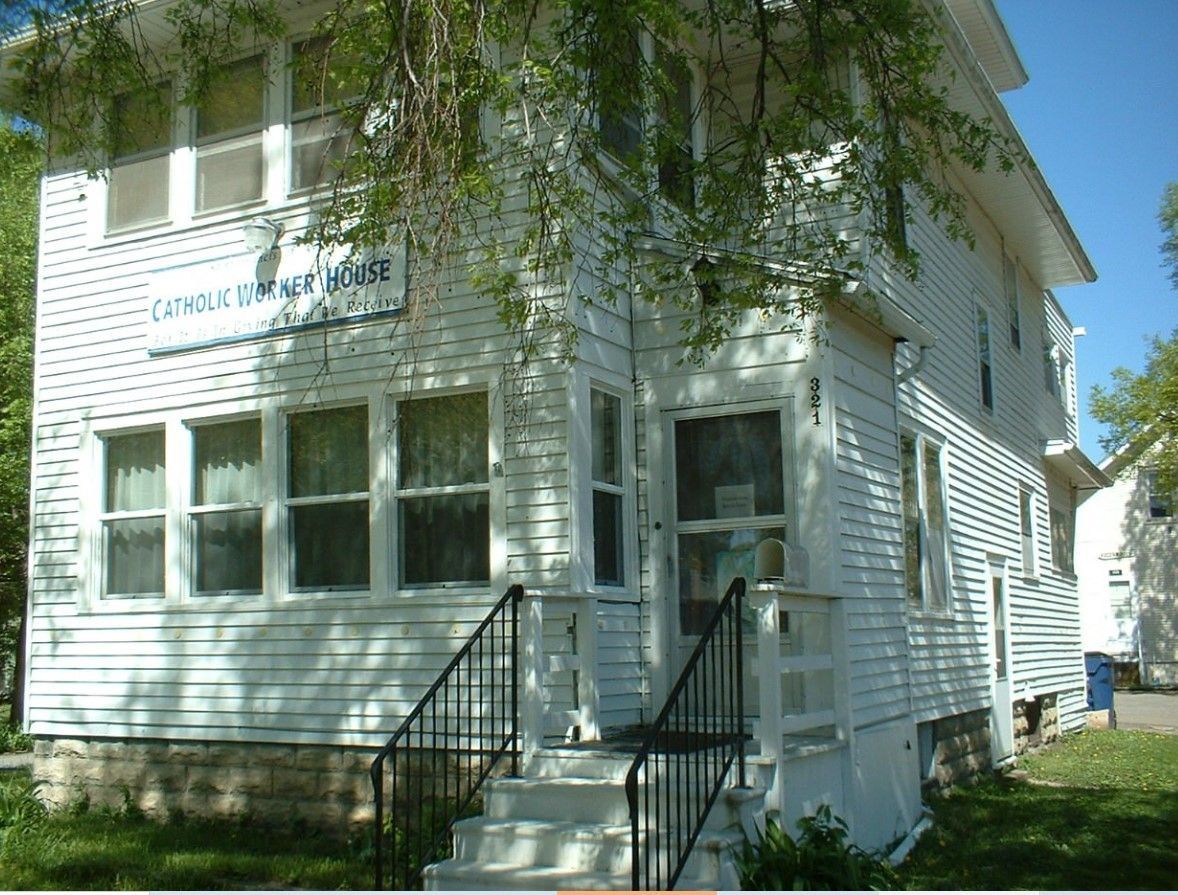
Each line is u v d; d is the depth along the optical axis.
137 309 11.34
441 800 9.28
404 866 8.05
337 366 10.25
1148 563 36.84
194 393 10.94
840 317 9.99
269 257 10.73
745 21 9.95
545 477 9.27
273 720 10.17
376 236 8.64
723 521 9.71
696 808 7.09
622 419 9.98
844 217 10.98
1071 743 18.59
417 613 9.67
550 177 8.71
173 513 10.89
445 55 8.24
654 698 9.67
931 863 9.14
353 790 9.76
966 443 14.44
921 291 12.91
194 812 10.44
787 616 9.43
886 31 9.48
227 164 11.18
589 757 8.01
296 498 10.39
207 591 10.77
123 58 10.16
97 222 11.68
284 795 10.05
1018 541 17.09
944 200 9.98
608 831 7.25
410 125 8.41
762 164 9.59
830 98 9.37
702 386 9.89
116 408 11.34
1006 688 15.43
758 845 7.21
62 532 11.50
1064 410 22.75
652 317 10.16
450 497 9.77
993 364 16.30
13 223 20.69
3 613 19.67
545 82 8.32
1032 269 19.45
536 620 8.36
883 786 9.77
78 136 10.22
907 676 10.90
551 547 9.17
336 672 9.95
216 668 10.50
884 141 9.75
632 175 9.27
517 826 7.51
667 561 9.84
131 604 10.99
